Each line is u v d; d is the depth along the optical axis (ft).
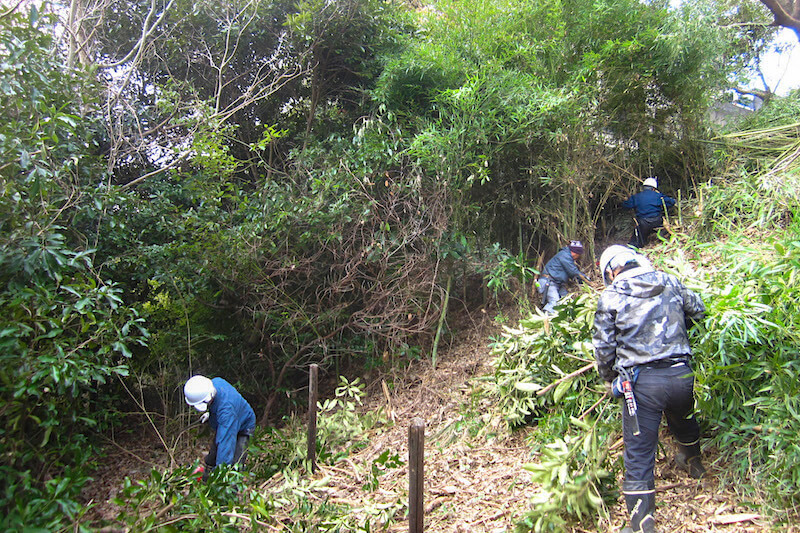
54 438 10.93
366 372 21.18
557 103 18.51
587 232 21.36
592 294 12.46
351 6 22.16
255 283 19.26
